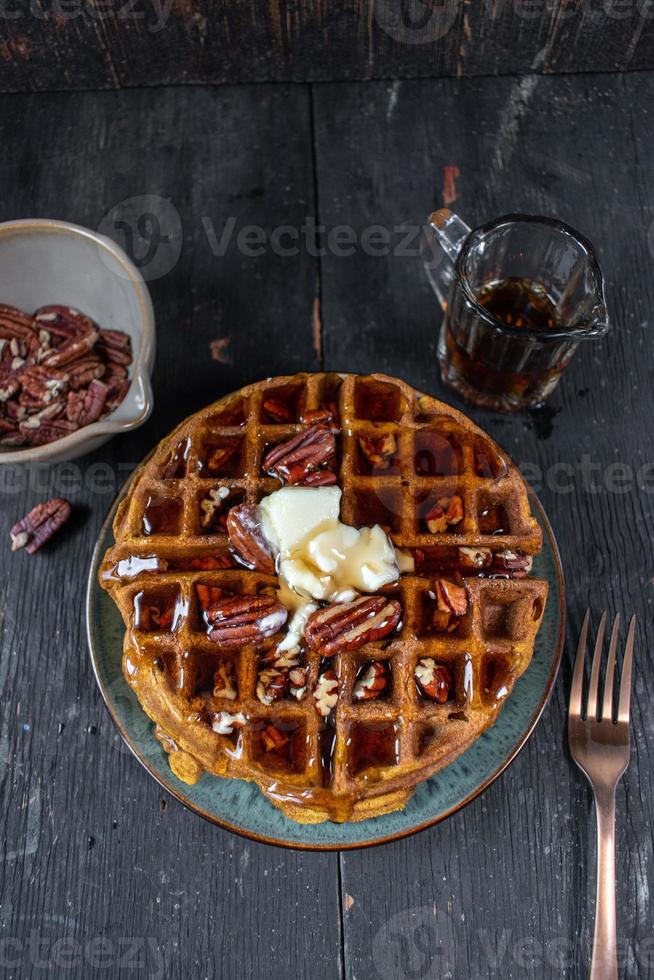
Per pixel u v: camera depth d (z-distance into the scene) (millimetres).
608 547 706
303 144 789
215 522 640
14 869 657
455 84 800
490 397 721
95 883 655
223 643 609
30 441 708
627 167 783
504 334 648
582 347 741
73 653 691
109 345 725
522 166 782
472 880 655
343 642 602
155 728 637
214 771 614
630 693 670
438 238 701
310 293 754
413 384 736
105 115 797
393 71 800
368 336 746
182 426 651
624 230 768
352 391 656
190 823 663
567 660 684
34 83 800
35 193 779
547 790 666
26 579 702
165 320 748
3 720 680
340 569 616
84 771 671
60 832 662
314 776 602
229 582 625
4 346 720
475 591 620
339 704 606
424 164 782
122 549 631
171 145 790
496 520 651
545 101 797
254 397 657
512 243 692
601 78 799
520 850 658
